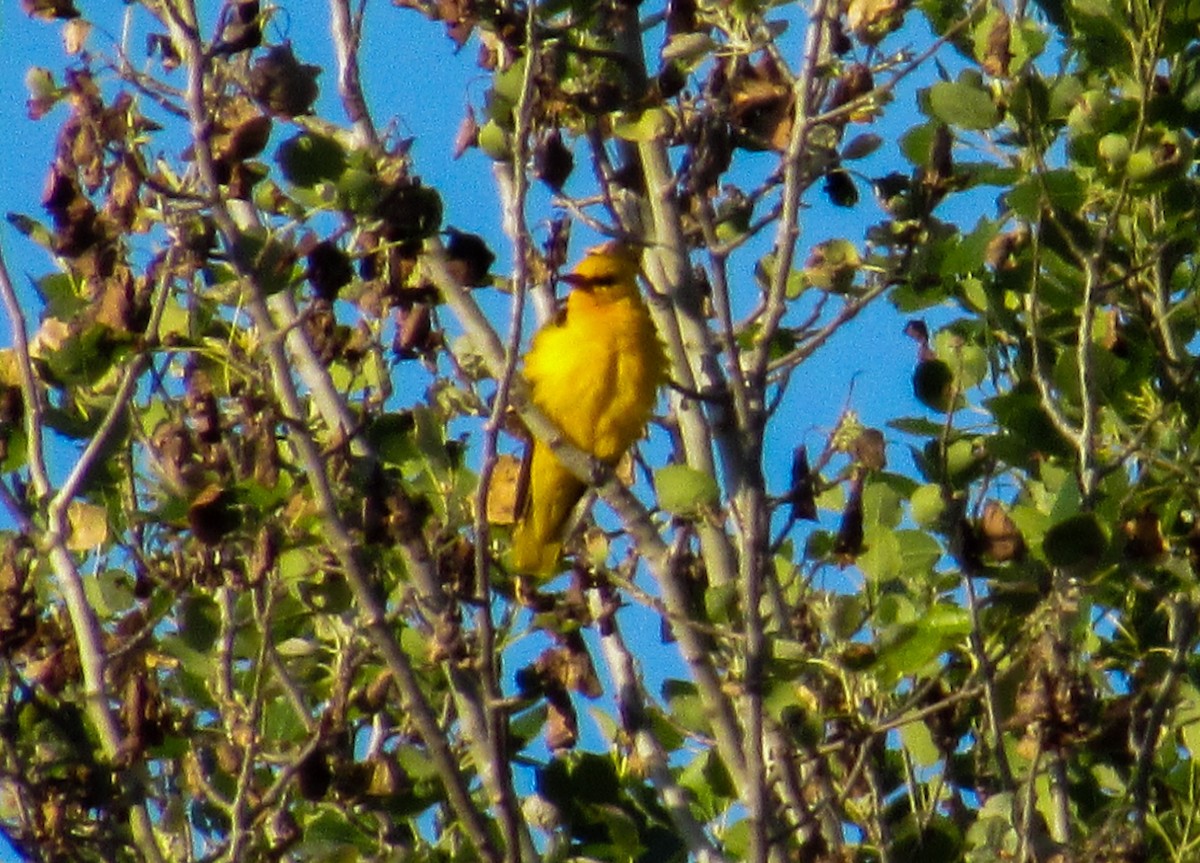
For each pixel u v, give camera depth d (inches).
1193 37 506.3
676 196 502.3
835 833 438.0
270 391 431.5
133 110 423.8
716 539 465.1
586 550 467.2
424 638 448.5
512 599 488.7
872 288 500.1
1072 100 492.1
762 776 402.0
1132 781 428.1
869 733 417.4
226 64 434.6
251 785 437.7
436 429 464.1
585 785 492.1
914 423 499.8
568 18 493.4
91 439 457.4
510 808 396.5
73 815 429.4
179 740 442.3
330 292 416.5
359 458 442.6
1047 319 510.3
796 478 432.8
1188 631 444.8
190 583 449.7
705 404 495.2
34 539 425.7
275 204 471.2
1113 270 502.0
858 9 472.7
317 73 420.2
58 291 465.7
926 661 423.8
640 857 485.4
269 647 433.7
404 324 438.6
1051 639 409.7
